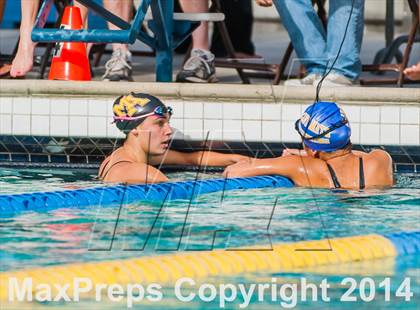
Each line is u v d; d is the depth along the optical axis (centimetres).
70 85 2586
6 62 3066
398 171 2533
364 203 2080
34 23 2675
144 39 2698
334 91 2514
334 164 2300
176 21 2834
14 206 2014
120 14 2906
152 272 1554
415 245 1741
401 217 1939
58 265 1576
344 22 2661
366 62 3666
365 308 1399
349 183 2270
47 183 2300
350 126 2491
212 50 3672
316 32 2720
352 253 1683
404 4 4800
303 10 2719
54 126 2606
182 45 3966
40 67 3069
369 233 1805
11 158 2659
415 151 2512
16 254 1641
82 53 2830
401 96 2494
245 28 3662
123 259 1614
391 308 1398
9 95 2620
